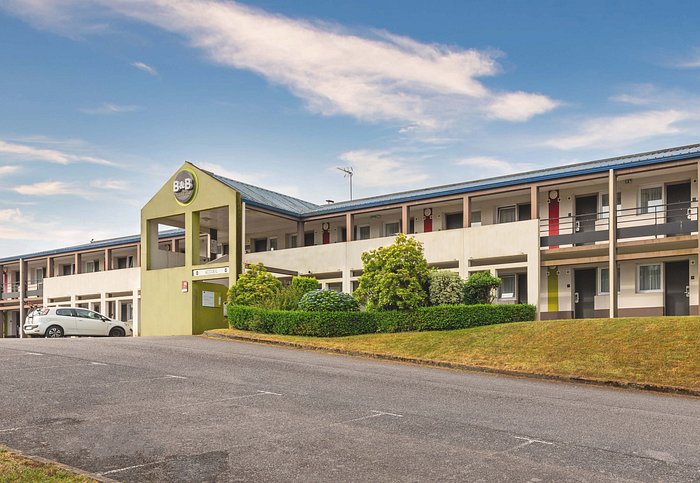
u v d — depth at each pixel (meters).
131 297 39.03
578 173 25.95
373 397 12.46
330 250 32.00
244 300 27.03
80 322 30.50
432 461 7.93
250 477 7.25
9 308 48.91
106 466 7.62
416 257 24.72
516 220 29.98
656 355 16.69
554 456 8.25
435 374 16.48
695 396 14.02
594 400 13.02
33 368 14.88
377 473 7.43
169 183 32.81
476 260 28.50
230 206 30.45
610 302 25.03
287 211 33.69
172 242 41.72
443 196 29.42
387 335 22.62
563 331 19.81
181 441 8.76
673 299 25.64
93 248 43.41
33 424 9.56
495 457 8.16
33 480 6.75
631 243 24.88
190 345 21.52
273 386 13.41
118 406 10.93
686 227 24.05
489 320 23.39
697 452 8.58
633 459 8.17
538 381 15.96
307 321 23.55
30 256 47.31
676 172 25.20
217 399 11.76
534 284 26.20
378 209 31.53
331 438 9.02
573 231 28.05
